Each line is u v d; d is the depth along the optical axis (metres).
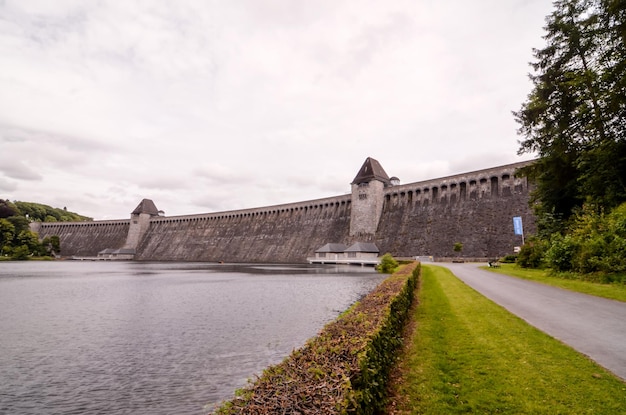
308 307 28.03
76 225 198.12
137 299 33.97
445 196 91.62
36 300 33.81
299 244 122.00
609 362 8.90
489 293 21.31
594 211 30.94
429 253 84.06
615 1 30.41
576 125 36.88
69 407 11.16
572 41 37.09
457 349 10.86
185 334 19.80
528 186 76.56
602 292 19.47
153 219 179.12
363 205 106.75
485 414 6.86
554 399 7.18
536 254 38.25
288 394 4.61
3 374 13.97
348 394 4.65
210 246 149.50
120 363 15.09
